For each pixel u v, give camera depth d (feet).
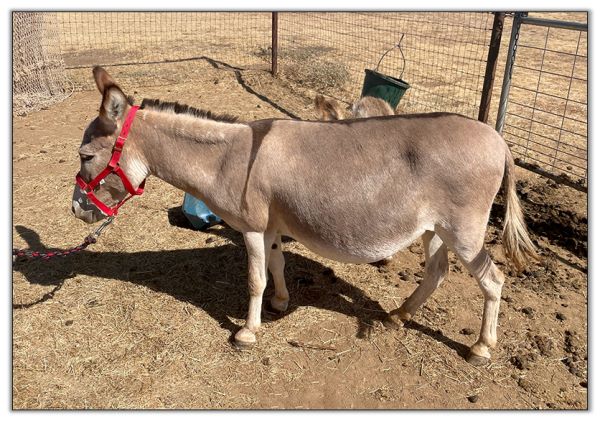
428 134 10.82
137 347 12.82
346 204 11.05
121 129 11.80
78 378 11.94
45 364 12.25
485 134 10.95
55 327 13.29
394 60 37.86
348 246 11.53
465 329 13.48
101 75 11.12
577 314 14.12
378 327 13.56
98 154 11.85
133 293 14.55
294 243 17.06
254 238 12.05
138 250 16.48
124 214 18.35
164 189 20.06
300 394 11.71
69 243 16.63
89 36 45.27
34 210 18.22
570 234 17.60
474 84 32.45
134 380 11.94
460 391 11.80
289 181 11.27
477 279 11.77
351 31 47.37
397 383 12.00
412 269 16.07
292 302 14.44
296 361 12.56
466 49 41.09
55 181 20.06
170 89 31.24
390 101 17.21
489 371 12.31
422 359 12.61
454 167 10.66
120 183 12.32
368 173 10.94
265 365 12.43
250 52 40.04
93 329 13.29
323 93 31.12
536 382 12.02
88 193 12.28
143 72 34.37
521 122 26.21
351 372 12.28
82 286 14.73
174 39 44.75
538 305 14.46
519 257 11.75
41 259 15.71
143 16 55.21
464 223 11.00
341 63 36.40
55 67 31.50
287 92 31.19
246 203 11.63
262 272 12.41
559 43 43.80
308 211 11.31
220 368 12.32
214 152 11.76
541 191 19.79
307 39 44.42
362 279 15.43
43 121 26.27
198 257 16.22
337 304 14.38
